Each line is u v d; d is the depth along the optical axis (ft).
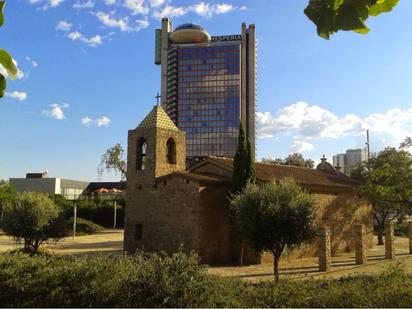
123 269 41.06
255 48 333.21
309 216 68.23
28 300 42.78
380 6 10.55
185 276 36.50
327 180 116.67
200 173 102.53
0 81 10.10
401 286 33.37
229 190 95.81
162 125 102.94
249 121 321.93
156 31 348.38
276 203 67.51
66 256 53.78
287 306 31.17
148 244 98.07
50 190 306.96
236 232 88.17
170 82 332.80
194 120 324.60
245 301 33.96
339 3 10.27
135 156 104.01
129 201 103.24
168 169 102.89
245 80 327.88
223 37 334.44
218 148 318.24
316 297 31.83
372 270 83.71
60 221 100.83
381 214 150.00
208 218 92.32
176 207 94.27
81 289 40.29
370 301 30.30
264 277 74.18
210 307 33.60
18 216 94.38
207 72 329.93
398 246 138.31
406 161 97.30
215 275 42.14
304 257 102.17
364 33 10.62
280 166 116.78
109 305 37.86
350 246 117.19
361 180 143.43
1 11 9.59
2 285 44.21
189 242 90.89
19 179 312.71
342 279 47.52
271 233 66.39
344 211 116.37
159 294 35.96
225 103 323.98
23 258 50.62
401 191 92.94
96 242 140.87
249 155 91.35
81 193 331.57
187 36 333.01
